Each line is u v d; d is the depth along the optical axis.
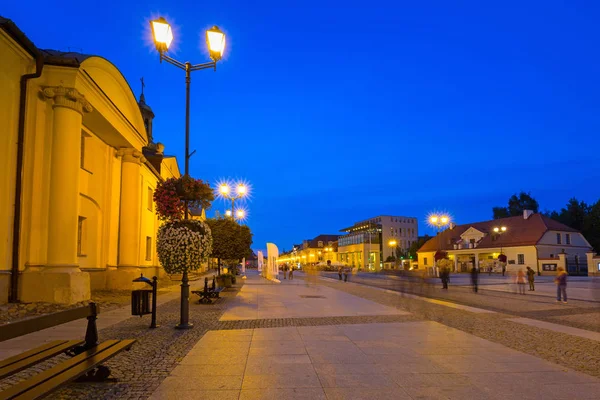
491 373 6.05
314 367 6.33
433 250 75.44
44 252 14.27
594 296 21.72
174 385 5.47
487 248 64.94
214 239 27.06
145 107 34.78
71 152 14.70
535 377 5.87
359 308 14.34
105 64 17.41
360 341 8.33
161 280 30.05
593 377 5.94
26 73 14.12
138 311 9.89
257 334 9.09
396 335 9.01
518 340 8.79
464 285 31.41
